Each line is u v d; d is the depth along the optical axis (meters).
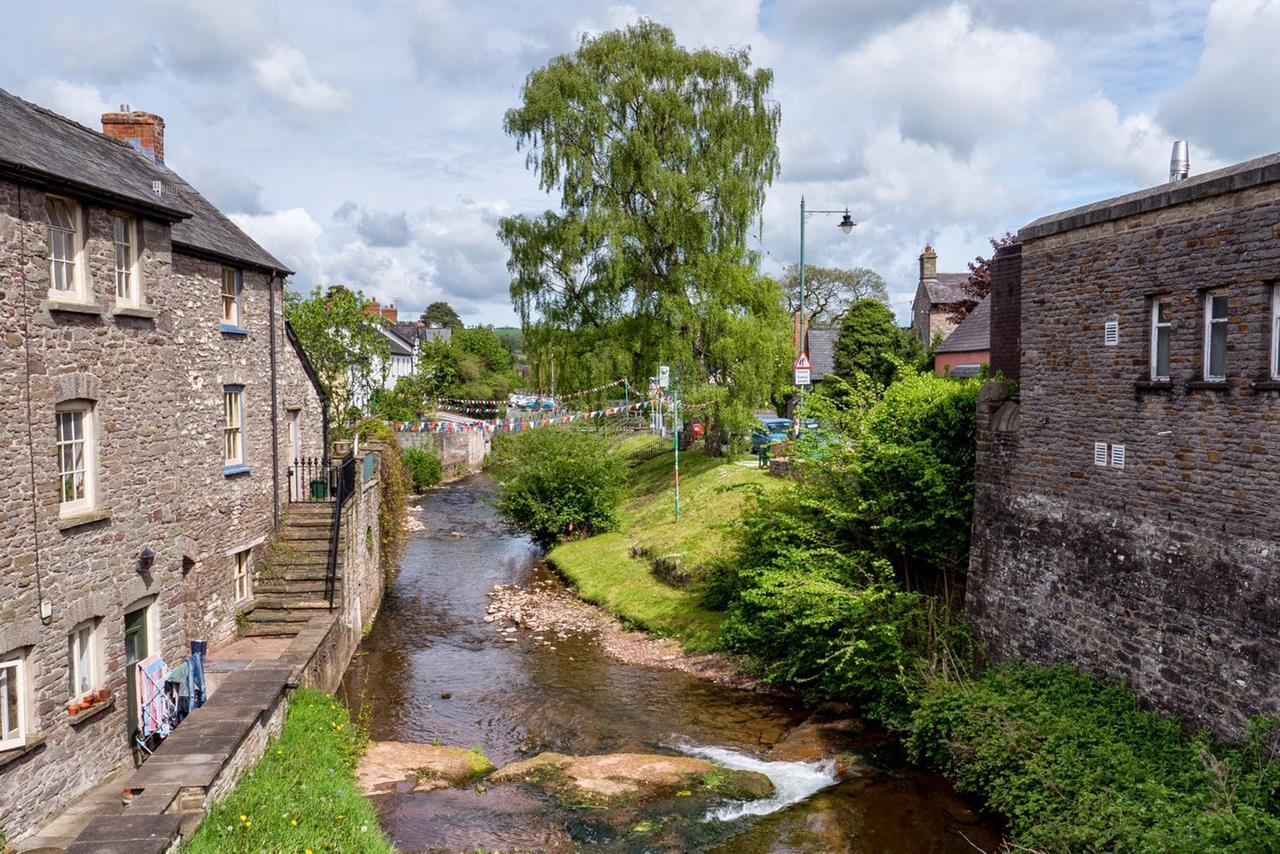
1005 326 15.38
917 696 13.27
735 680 17.44
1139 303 11.18
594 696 16.78
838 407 18.67
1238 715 9.69
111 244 11.33
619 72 31.75
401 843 10.88
